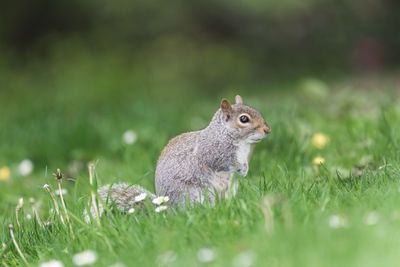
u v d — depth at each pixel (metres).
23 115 15.31
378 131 9.61
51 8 28.70
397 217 5.08
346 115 11.70
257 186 7.22
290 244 4.87
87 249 5.93
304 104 13.99
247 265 4.63
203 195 6.98
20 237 6.82
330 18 26.22
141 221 6.29
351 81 20.69
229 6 26.27
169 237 5.51
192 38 27.08
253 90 22.67
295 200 6.05
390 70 23.28
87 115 14.48
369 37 25.33
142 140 11.89
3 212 8.93
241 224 5.68
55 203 6.80
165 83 23.97
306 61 26.00
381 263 4.25
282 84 23.33
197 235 5.54
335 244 4.72
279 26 26.98
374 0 25.50
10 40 28.58
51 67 25.42
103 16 27.67
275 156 9.27
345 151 9.30
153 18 27.17
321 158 8.36
